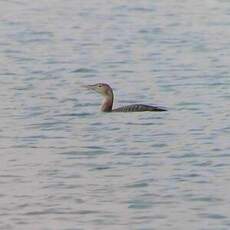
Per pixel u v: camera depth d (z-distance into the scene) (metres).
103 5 63.09
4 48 46.62
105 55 44.53
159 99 34.53
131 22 55.78
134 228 21.34
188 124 30.39
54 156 26.89
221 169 25.52
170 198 23.22
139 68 40.94
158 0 65.06
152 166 25.83
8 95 35.16
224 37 50.22
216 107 32.94
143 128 29.91
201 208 22.58
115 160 26.42
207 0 64.69
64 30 52.72
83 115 31.80
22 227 21.42
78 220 21.83
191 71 39.97
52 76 39.12
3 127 30.27
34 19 57.00
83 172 25.33
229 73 39.38
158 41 48.94
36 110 32.59
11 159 26.62
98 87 32.28
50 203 22.94
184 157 26.67
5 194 23.59
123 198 23.23
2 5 63.09
